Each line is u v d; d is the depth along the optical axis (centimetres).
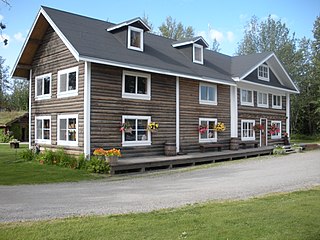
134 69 1588
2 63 4566
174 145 1766
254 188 977
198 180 1162
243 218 620
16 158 1772
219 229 556
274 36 4716
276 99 2792
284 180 1120
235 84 2189
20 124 3981
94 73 1469
